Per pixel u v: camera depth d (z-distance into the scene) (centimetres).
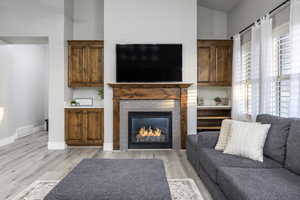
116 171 225
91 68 539
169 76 496
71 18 568
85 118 521
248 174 218
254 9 452
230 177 210
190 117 502
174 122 501
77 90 579
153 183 195
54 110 520
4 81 565
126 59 496
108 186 188
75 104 548
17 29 518
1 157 446
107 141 505
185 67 503
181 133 498
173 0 505
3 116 560
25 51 699
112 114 506
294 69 302
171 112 501
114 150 499
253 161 263
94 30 583
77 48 538
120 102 501
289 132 248
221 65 555
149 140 507
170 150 497
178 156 449
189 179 326
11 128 593
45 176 342
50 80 520
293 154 229
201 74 556
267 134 280
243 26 504
